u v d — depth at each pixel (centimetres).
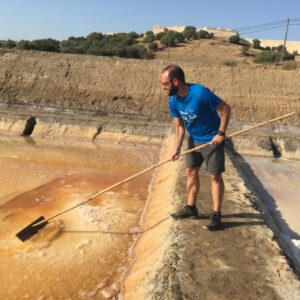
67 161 1176
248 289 457
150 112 1614
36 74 1731
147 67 1806
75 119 1494
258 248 546
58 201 859
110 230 736
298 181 1112
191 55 3775
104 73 1756
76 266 616
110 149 1348
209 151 543
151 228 694
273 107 1652
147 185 1010
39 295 545
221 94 1702
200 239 561
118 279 592
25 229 677
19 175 1014
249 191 773
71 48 3003
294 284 470
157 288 473
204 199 708
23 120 1473
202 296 445
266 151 1355
